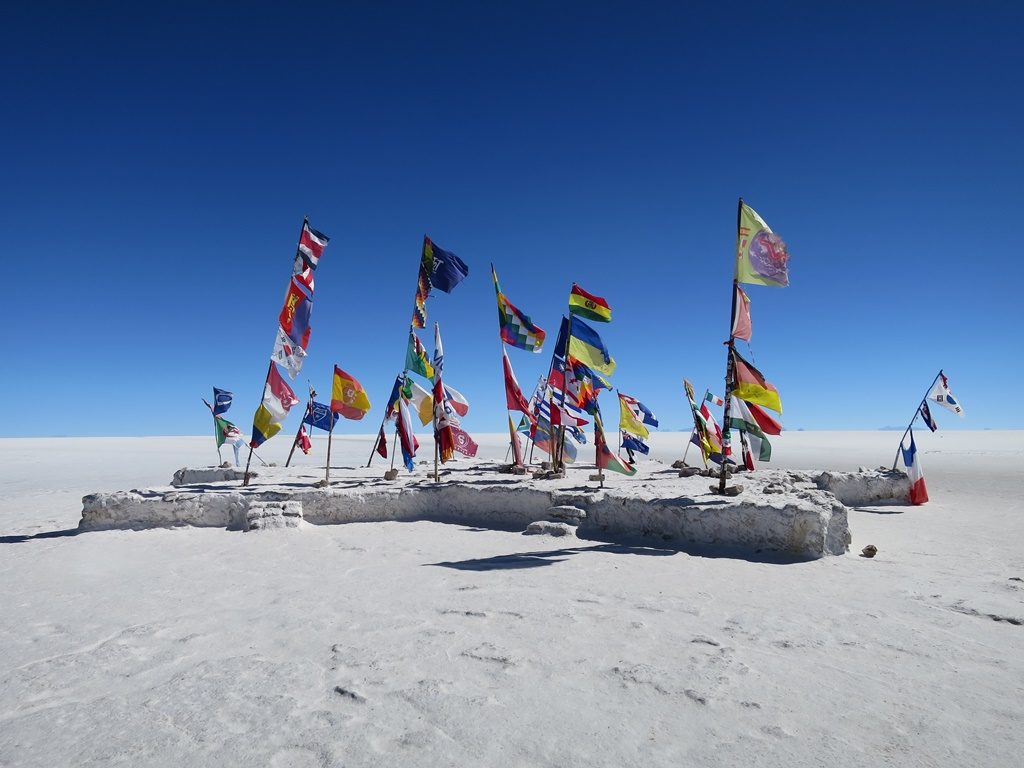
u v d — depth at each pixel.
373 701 4.09
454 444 13.37
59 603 6.69
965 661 4.70
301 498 11.95
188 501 11.66
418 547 9.58
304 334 12.90
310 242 12.95
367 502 12.04
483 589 6.95
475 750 3.44
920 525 11.69
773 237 10.21
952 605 6.16
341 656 4.93
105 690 4.39
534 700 4.07
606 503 10.36
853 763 3.27
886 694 4.12
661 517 9.69
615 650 4.97
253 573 8.05
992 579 7.27
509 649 5.01
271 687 4.36
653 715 3.85
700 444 14.60
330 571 8.09
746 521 8.88
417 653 4.96
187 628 5.75
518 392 14.40
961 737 3.54
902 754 3.36
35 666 4.85
